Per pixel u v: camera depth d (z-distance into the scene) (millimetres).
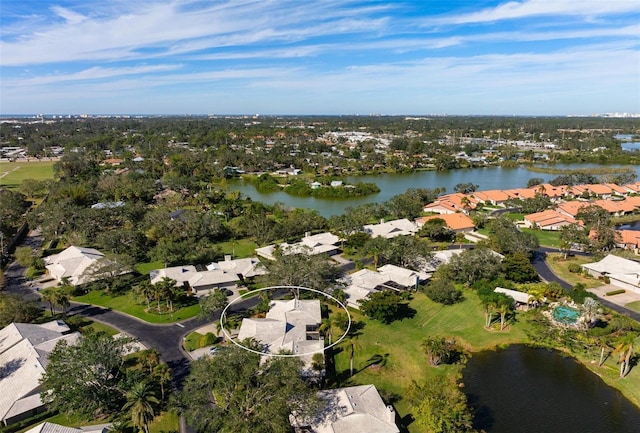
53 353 54969
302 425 48656
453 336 72688
